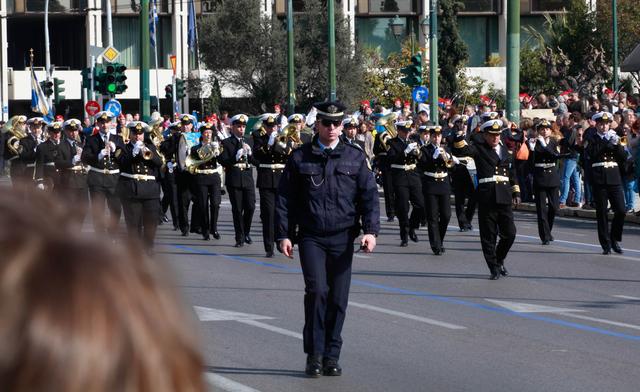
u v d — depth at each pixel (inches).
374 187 916.6
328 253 907.4
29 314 115.0
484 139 1521.9
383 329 1111.0
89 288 117.9
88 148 1822.1
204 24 6451.8
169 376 120.1
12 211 121.5
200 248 1950.1
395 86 6397.6
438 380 872.3
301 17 6510.8
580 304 1304.1
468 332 1099.3
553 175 1978.3
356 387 848.9
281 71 6363.2
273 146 1790.1
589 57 4478.3
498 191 1504.7
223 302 1288.1
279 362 942.4
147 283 122.2
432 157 1809.8
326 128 908.6
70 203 129.5
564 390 840.9
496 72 7440.9
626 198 2471.7
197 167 2094.0
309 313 890.7
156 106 5713.6
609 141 1798.7
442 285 1457.9
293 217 914.1
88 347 116.0
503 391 834.8
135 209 1768.0
